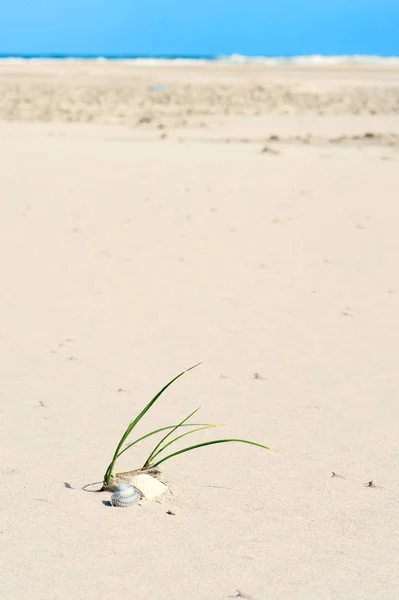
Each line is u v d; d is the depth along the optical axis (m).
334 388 7.72
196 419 6.87
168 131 31.47
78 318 9.97
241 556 4.59
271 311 10.40
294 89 52.84
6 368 8.15
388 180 20.38
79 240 14.21
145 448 6.24
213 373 8.08
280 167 22.14
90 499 5.32
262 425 6.75
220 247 13.85
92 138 28.67
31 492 5.41
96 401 7.26
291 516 5.14
